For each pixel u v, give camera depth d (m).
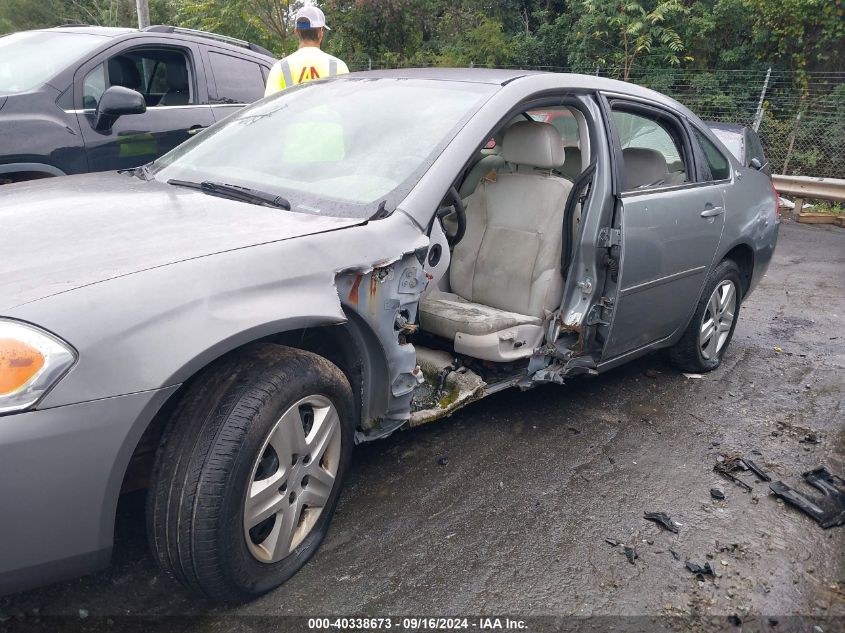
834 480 3.37
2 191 3.02
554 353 3.41
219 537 2.08
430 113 3.10
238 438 2.08
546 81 3.30
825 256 8.85
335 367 2.47
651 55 14.87
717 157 4.45
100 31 5.73
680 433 3.77
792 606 2.51
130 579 2.43
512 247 3.51
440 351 3.42
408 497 3.00
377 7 17.12
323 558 2.58
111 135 5.24
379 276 2.52
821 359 5.09
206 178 3.07
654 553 2.74
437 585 2.49
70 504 1.86
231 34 14.47
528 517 2.92
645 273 3.62
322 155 3.05
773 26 13.95
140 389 1.91
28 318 1.84
